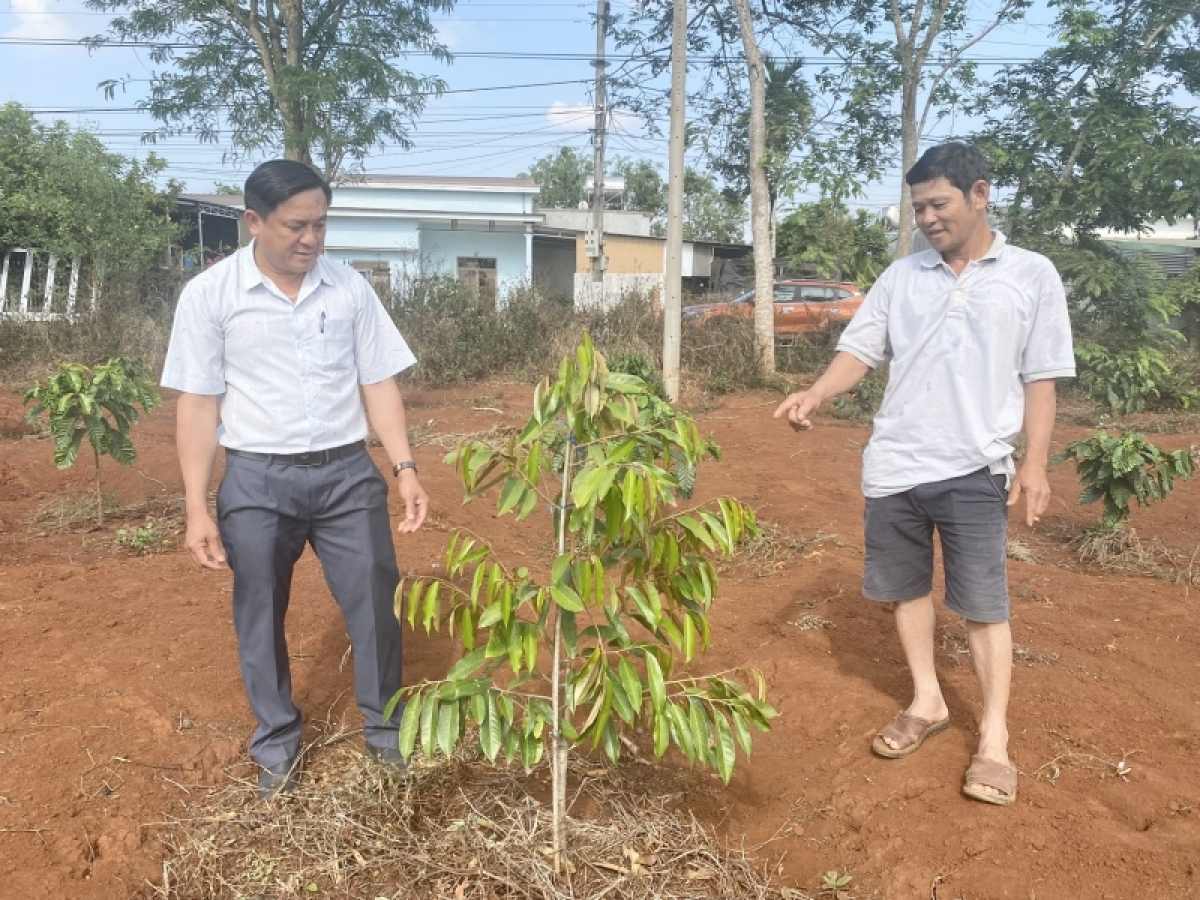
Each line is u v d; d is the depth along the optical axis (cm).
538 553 540
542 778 307
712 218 4766
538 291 1508
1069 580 501
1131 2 1481
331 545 296
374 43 1445
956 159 284
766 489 686
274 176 263
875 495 317
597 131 2194
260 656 295
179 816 289
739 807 307
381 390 304
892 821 287
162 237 1658
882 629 425
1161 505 688
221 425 292
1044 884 255
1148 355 1144
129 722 330
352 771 304
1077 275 1399
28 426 910
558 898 248
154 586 462
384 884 262
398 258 2545
